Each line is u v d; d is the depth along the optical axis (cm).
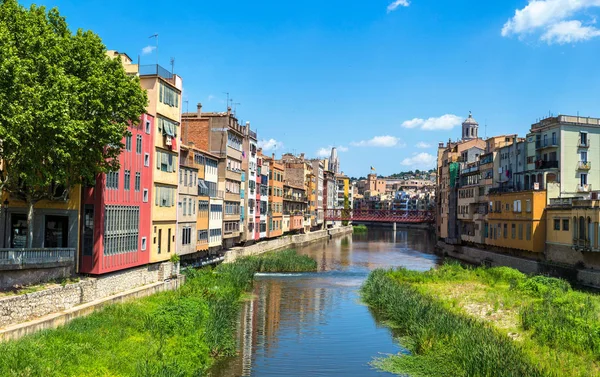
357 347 3428
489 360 2680
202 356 2933
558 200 6078
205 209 5850
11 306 2756
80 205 3684
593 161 6769
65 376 2234
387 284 5122
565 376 2553
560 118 6725
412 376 2839
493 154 8156
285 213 11619
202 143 6856
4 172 3278
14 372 2139
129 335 2927
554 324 3325
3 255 2942
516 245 6781
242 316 4266
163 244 4725
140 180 4247
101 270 3669
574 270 5334
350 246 11794
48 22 3288
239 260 6925
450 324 3428
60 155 3058
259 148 9056
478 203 8400
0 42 2781
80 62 3262
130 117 3500
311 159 16175
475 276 5744
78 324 2952
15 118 2730
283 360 3133
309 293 5338
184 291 4278
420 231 19462
